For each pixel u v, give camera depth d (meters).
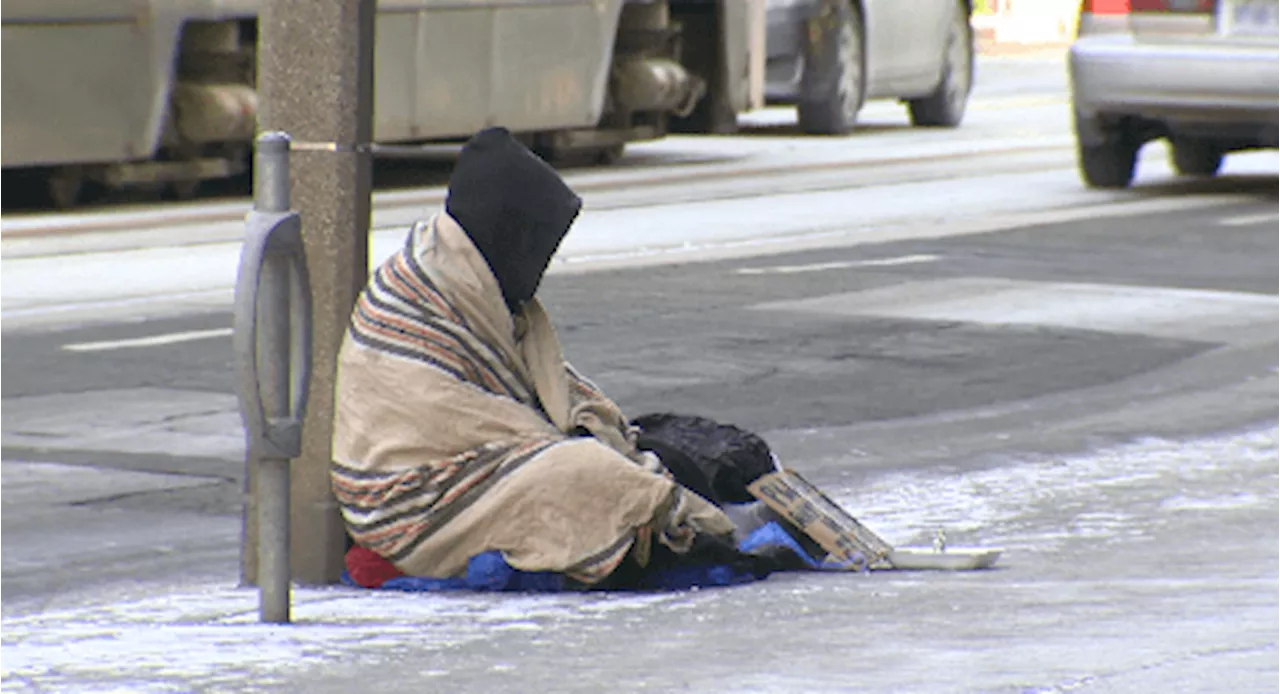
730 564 20.48
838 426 31.80
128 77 58.28
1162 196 66.69
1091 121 66.31
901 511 25.48
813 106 91.19
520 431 20.50
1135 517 24.73
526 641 16.62
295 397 18.41
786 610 18.16
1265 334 40.91
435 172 74.62
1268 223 59.44
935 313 43.00
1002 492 26.81
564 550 20.11
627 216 60.72
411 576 20.67
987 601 18.30
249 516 21.67
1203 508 25.30
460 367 20.55
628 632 17.11
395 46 65.94
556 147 74.19
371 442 20.61
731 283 47.06
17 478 27.78
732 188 69.19
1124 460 29.17
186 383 34.75
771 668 14.86
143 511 26.05
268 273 18.27
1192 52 62.47
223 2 60.28
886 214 61.72
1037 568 20.97
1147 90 63.38
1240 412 33.16
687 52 80.81
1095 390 35.06
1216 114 62.59
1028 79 136.38
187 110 60.84
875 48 92.81
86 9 56.97
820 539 21.44
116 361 36.72
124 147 58.69
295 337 18.36
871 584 20.00
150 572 22.67
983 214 61.66
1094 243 54.91
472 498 20.36
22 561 23.20
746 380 35.50
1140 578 19.94
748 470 21.75
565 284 46.50
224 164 63.03
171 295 44.78
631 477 20.20
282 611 18.53
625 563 20.25
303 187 20.81
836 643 15.98
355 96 20.73
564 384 21.06
